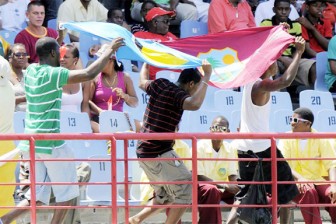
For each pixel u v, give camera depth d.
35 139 23.84
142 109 37.62
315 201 29.73
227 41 28.83
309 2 44.53
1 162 25.39
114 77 36.91
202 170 31.48
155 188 27.23
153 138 24.08
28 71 26.09
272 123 37.31
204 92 25.88
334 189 29.80
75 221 31.06
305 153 31.14
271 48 27.69
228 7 42.97
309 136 24.48
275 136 24.56
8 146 26.83
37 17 39.03
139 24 42.72
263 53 27.73
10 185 25.27
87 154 33.75
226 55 28.75
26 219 31.56
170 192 26.62
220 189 30.94
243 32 28.86
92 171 32.16
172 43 29.03
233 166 31.73
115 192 24.20
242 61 28.55
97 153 33.78
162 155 26.41
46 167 25.91
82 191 32.66
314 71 43.06
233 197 30.95
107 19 42.16
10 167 26.62
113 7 43.72
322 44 44.31
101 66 25.30
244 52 28.70
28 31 39.09
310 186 29.80
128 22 43.75
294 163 31.23
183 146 31.36
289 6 43.75
